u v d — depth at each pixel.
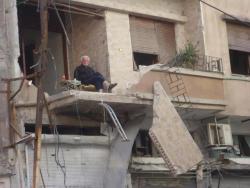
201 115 17.94
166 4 18.48
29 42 17.64
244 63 19.83
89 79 15.69
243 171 18.33
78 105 15.00
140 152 17.19
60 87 16.94
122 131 15.05
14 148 14.17
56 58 17.50
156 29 18.25
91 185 15.05
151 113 16.50
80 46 17.33
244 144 19.64
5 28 14.75
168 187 16.83
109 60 16.70
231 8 19.36
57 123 15.36
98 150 15.36
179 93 16.88
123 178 15.00
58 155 14.73
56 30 17.55
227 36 19.19
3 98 14.37
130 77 16.95
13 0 14.94
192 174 17.17
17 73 14.65
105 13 16.98
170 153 15.52
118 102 15.34
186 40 18.72
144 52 17.81
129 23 17.58
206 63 18.16
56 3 16.22
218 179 17.75
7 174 13.98
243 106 18.33
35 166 12.44
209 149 18.19
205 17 18.59
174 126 15.83
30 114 14.71
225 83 18.14
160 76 16.64
